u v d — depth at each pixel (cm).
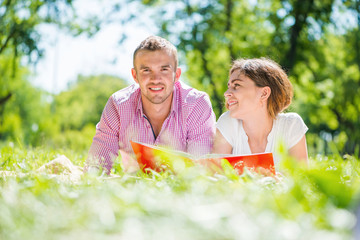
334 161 433
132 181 219
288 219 133
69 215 138
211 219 126
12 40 1153
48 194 172
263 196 159
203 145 371
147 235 119
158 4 1407
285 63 1372
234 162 272
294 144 354
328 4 1314
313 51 1434
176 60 361
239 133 360
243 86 342
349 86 1484
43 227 126
